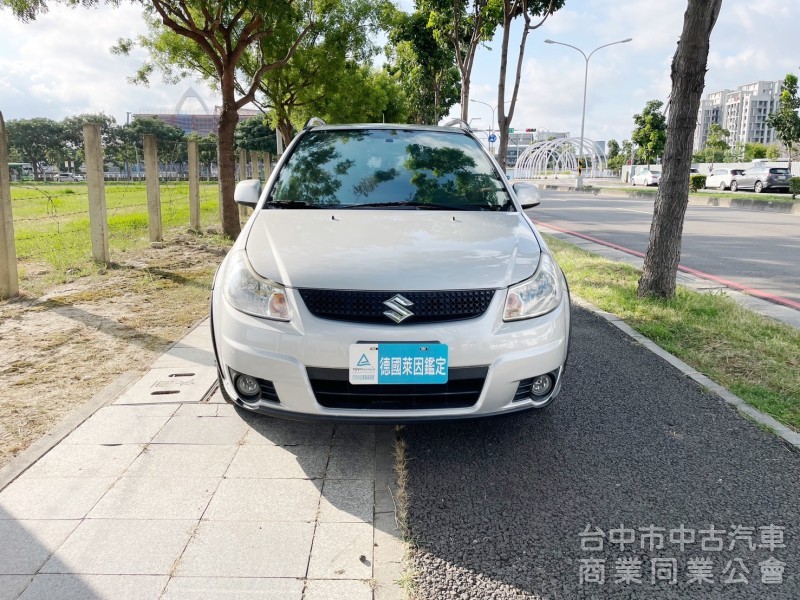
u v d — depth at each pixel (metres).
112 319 5.46
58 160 83.75
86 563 2.16
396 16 15.26
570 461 2.95
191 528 2.37
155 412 3.42
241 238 3.24
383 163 4.02
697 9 5.26
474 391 2.74
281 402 2.73
